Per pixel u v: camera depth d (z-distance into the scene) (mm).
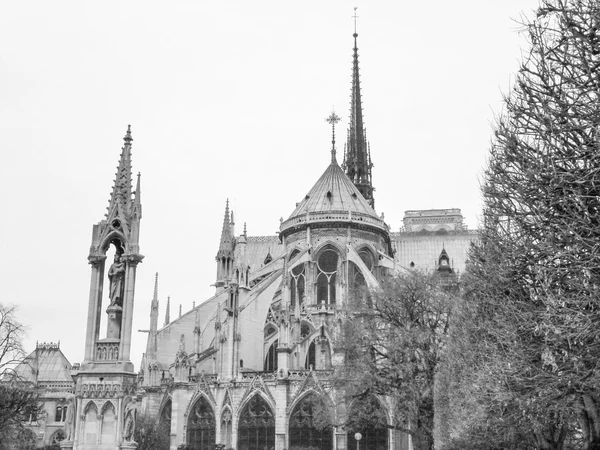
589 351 32406
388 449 93938
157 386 109125
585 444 44125
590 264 30969
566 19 32750
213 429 101812
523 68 34906
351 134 173250
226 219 137875
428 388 70562
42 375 130500
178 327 119938
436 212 193375
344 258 116000
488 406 41750
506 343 38219
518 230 38125
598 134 30984
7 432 60656
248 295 112875
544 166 33406
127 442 35281
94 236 38094
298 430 97500
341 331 81750
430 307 74875
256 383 100438
